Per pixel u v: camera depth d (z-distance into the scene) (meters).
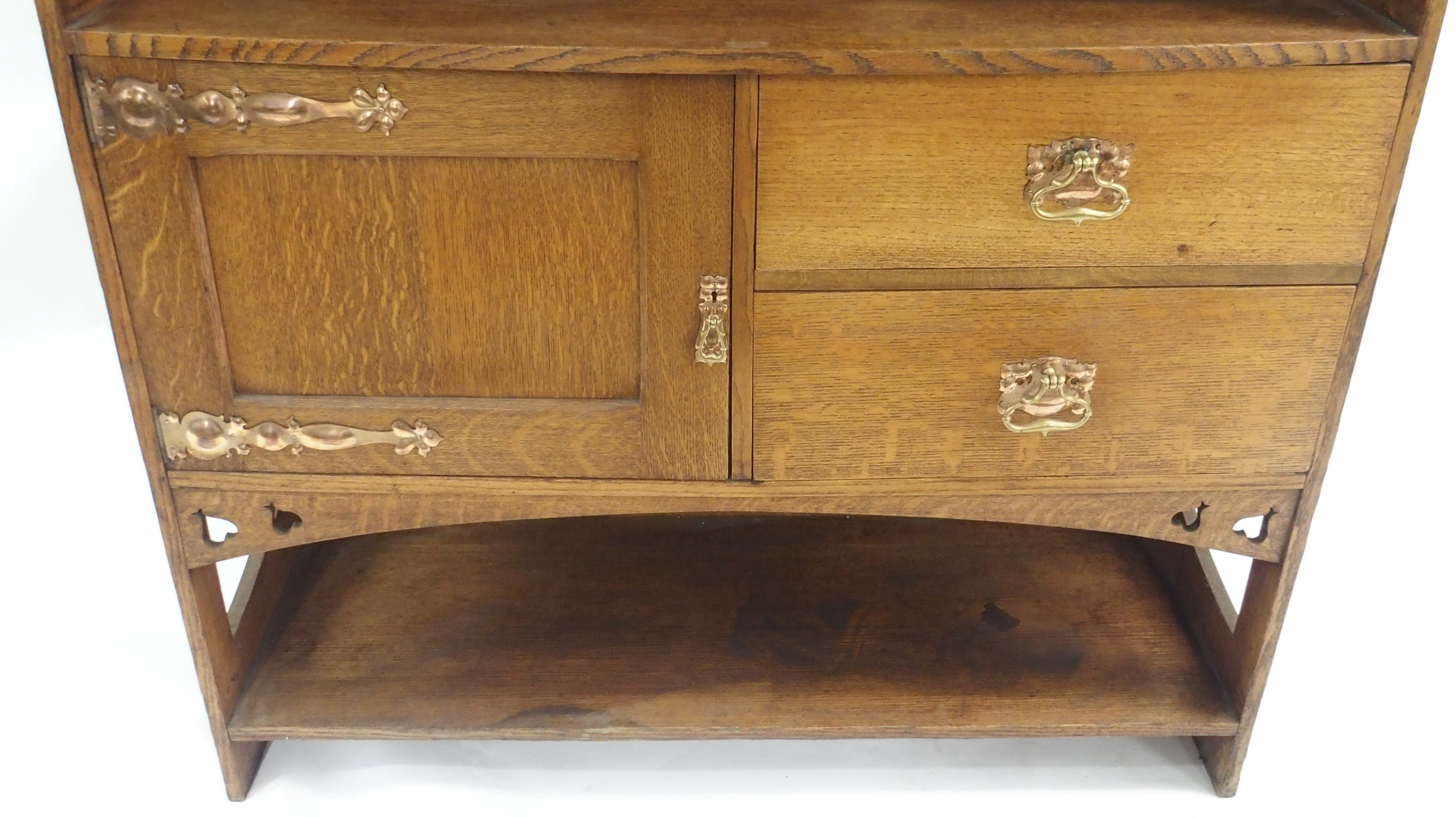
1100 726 1.58
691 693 1.62
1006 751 1.73
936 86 1.20
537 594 1.79
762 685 1.63
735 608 1.77
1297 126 1.23
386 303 1.31
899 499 1.42
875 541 1.91
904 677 1.65
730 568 1.85
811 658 1.68
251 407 1.35
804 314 1.30
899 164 1.23
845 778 1.69
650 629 1.73
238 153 1.23
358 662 1.66
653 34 1.20
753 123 1.21
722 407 1.35
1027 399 1.34
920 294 1.30
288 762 1.69
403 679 1.64
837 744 1.75
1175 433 1.39
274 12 1.24
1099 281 1.30
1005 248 1.28
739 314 1.30
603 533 1.92
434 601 1.77
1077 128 1.22
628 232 1.27
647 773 1.69
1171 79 1.21
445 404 1.36
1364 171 1.25
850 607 1.77
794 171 1.23
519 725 1.56
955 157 1.23
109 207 1.25
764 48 1.17
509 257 1.28
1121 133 1.23
